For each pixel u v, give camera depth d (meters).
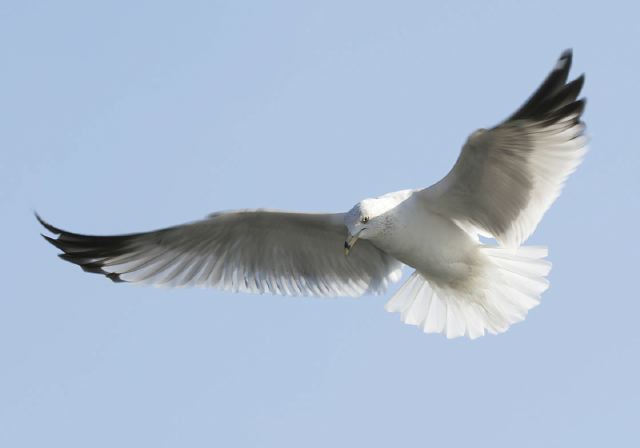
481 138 12.49
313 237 14.68
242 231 14.50
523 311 13.98
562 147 12.66
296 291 15.20
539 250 13.77
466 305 14.44
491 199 13.41
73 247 14.08
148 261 14.47
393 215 13.50
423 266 14.02
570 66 12.11
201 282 14.83
